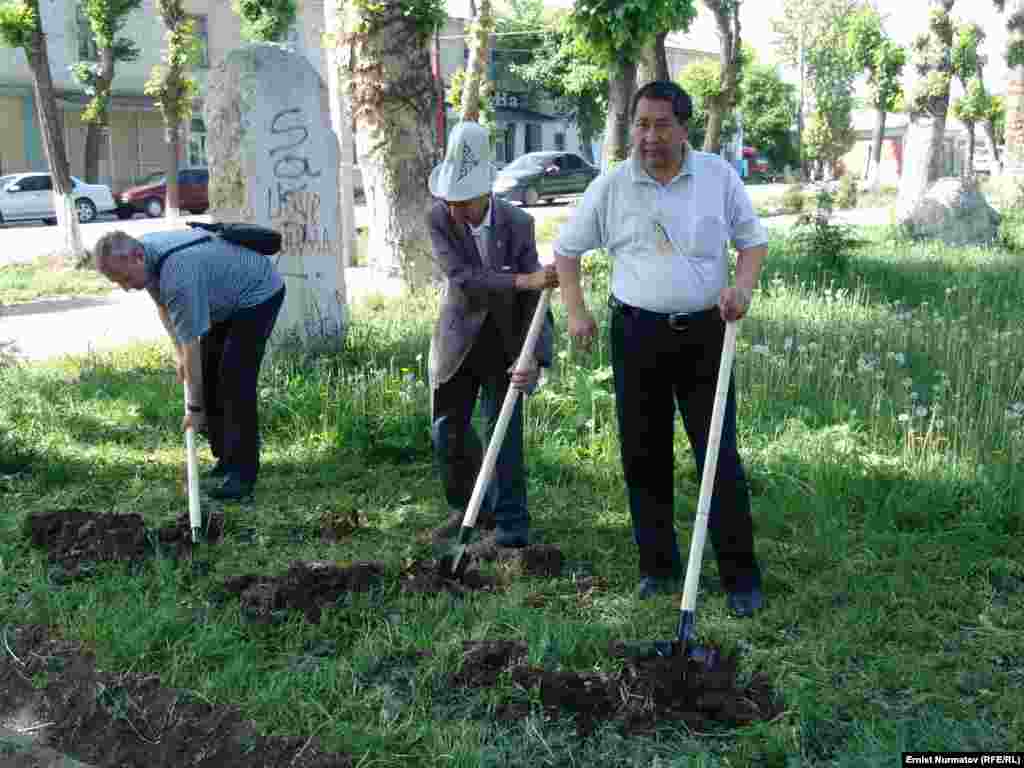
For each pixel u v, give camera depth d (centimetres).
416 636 377
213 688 346
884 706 333
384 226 1123
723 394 362
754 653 363
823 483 517
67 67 3341
